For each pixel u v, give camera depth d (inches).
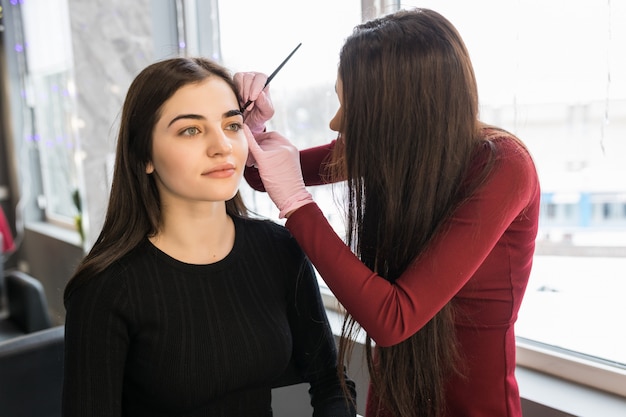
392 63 30.3
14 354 59.6
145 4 89.0
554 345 48.3
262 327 34.1
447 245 30.3
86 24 91.9
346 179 36.1
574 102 43.9
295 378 39.3
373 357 41.6
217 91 31.9
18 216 161.9
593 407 41.6
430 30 30.4
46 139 152.3
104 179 93.3
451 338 33.6
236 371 32.6
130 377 32.5
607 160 44.1
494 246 32.4
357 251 35.6
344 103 32.4
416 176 31.4
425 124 30.6
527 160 31.3
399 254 33.2
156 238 33.5
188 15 88.1
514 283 33.4
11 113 157.2
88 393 30.1
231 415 34.0
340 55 32.6
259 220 38.4
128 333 31.6
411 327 30.2
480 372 34.2
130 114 32.6
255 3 70.0
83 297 31.0
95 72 92.7
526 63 44.9
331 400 37.1
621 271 47.8
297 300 37.6
